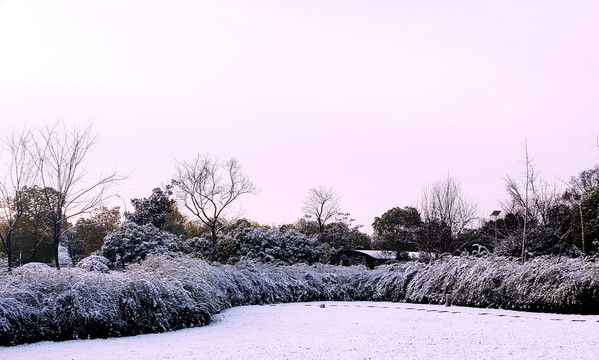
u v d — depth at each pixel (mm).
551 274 12391
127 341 8391
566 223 24047
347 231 37938
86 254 31781
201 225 39844
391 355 6750
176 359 6691
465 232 26500
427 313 12430
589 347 7184
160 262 11758
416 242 27125
